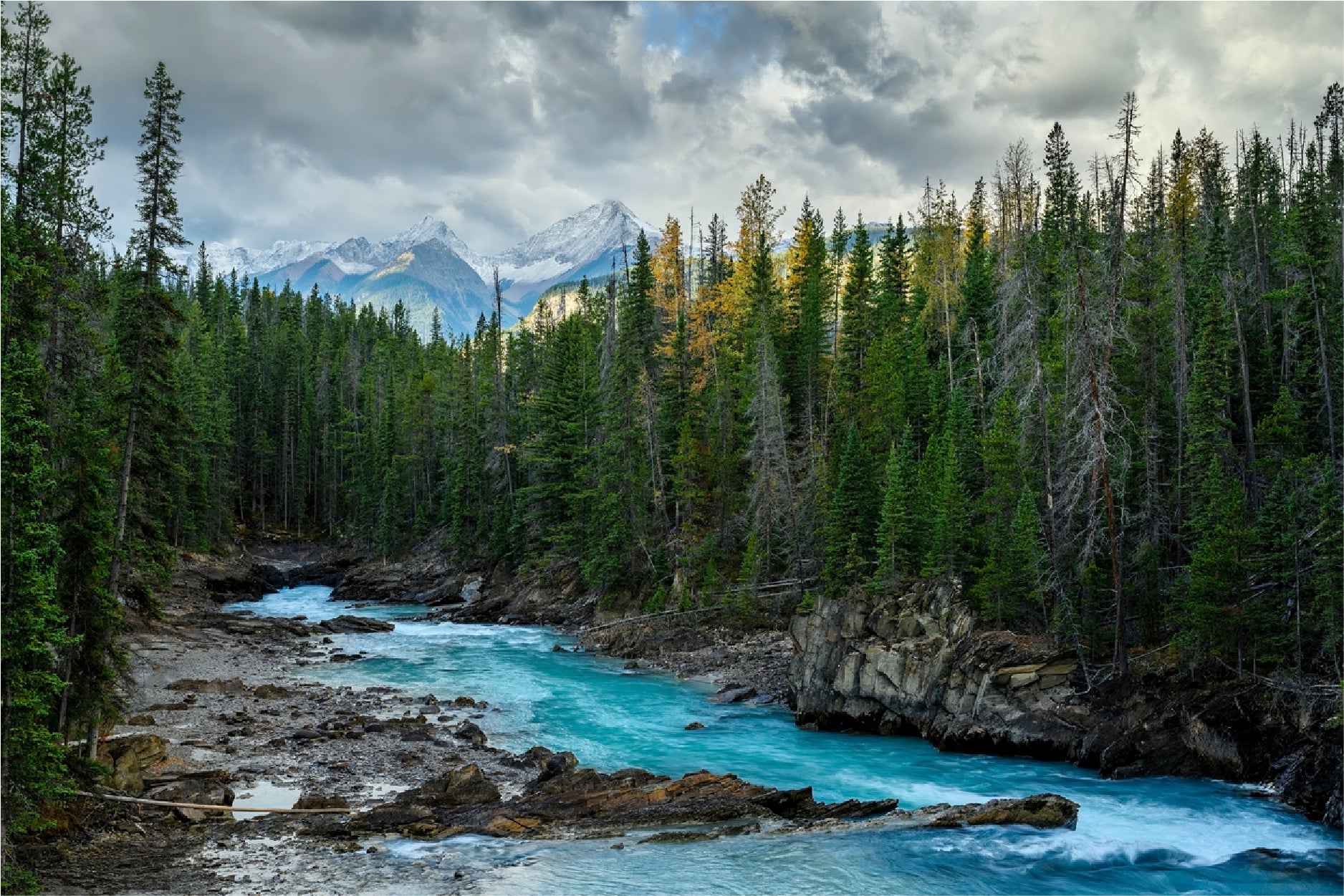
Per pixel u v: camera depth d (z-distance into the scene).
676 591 56.38
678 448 64.69
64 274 26.83
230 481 96.81
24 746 16.77
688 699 40.75
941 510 38.69
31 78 27.36
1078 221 48.66
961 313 60.41
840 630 37.59
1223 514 30.23
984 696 32.41
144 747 25.30
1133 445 37.56
